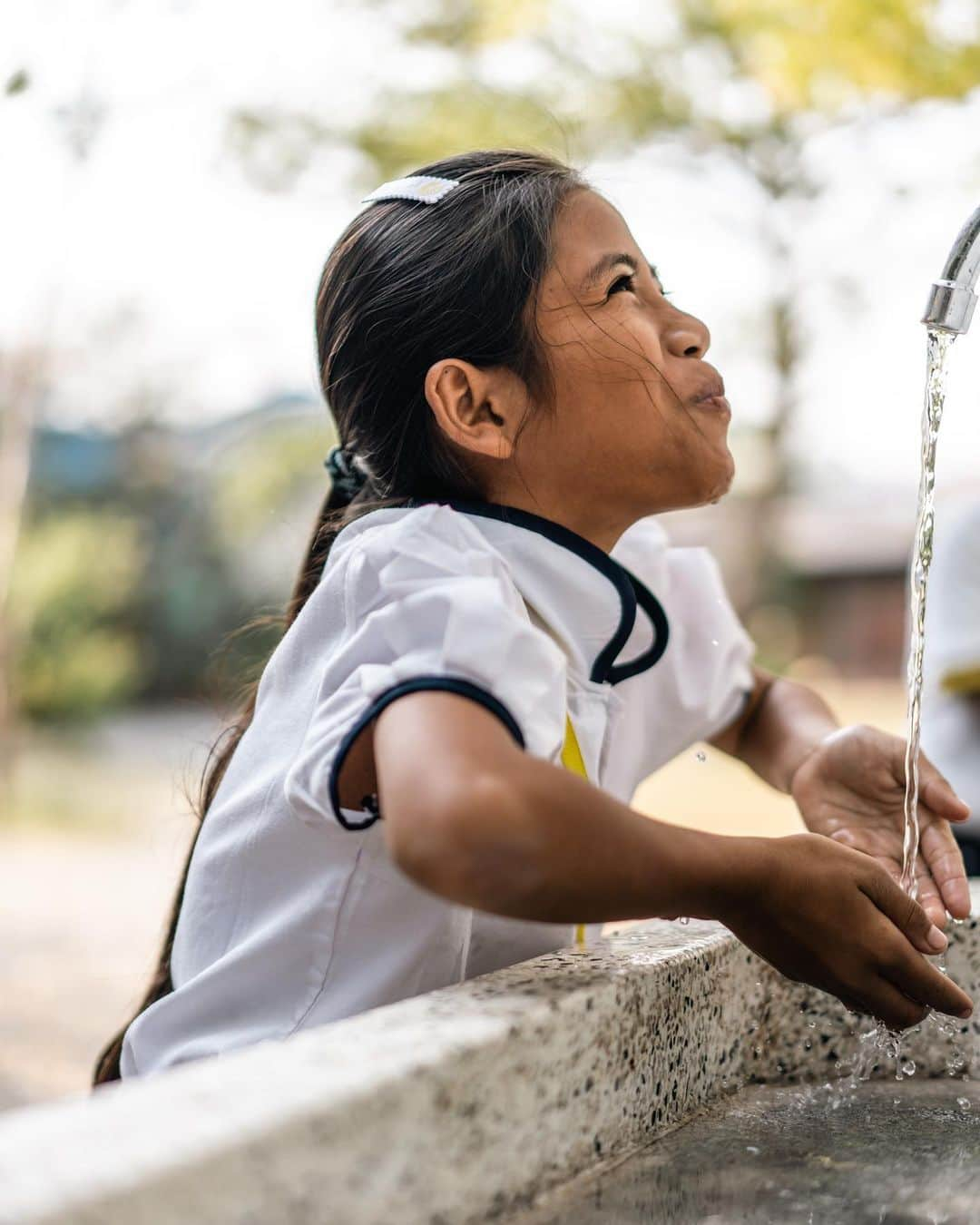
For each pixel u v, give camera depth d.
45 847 6.06
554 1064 0.73
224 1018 1.02
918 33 5.90
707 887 0.79
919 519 1.08
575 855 0.72
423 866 0.71
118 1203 0.48
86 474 12.88
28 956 4.05
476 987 0.78
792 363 8.91
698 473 1.09
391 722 0.78
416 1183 0.62
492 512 1.07
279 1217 0.54
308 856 1.00
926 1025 1.08
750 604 10.12
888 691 11.76
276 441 13.06
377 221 1.15
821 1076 1.06
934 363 1.06
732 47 6.60
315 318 1.24
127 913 4.70
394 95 6.45
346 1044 0.65
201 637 12.59
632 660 1.17
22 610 10.00
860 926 0.87
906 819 1.10
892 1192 0.79
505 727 0.80
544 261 1.07
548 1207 0.73
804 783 1.23
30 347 7.77
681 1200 0.76
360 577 0.96
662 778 8.20
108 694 11.20
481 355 1.08
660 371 1.08
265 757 1.03
